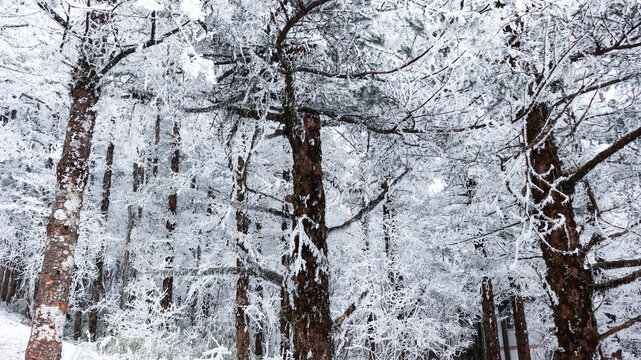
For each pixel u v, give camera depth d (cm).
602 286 473
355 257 1062
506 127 449
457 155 569
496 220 975
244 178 623
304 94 521
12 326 754
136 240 1245
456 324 1241
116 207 1617
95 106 532
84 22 496
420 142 547
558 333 483
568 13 405
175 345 893
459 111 469
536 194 518
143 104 592
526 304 1410
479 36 374
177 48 470
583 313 467
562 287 482
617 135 578
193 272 566
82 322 1502
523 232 388
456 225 1060
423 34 395
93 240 1373
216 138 642
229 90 561
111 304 1256
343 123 604
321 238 522
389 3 381
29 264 1286
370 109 534
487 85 438
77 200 500
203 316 1320
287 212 596
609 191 734
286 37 462
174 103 536
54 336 446
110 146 1453
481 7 382
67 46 512
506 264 1049
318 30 449
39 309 448
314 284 495
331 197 795
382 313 866
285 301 542
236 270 563
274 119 591
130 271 1555
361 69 472
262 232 1116
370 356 894
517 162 409
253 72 487
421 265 1156
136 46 488
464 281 1177
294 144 556
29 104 803
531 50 446
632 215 588
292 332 493
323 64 485
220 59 519
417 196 1115
